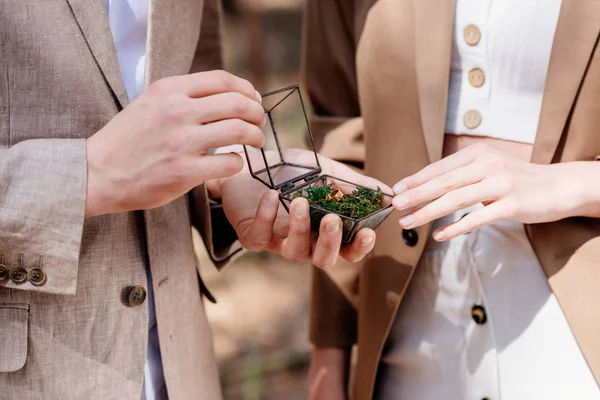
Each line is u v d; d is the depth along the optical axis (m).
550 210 1.01
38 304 0.96
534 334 1.10
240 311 2.77
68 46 0.95
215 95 0.93
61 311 0.97
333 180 1.09
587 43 1.04
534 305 1.10
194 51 1.10
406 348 1.19
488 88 1.12
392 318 1.17
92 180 0.93
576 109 1.06
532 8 1.07
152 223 1.01
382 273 1.18
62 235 0.93
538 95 1.10
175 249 1.05
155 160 0.92
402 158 1.17
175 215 1.06
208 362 1.12
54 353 0.97
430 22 1.12
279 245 1.06
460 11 1.11
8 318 0.95
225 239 1.17
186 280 1.07
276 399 2.34
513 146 1.12
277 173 1.10
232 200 1.10
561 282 1.07
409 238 1.15
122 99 0.98
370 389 1.21
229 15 3.82
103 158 0.93
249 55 3.75
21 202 0.92
